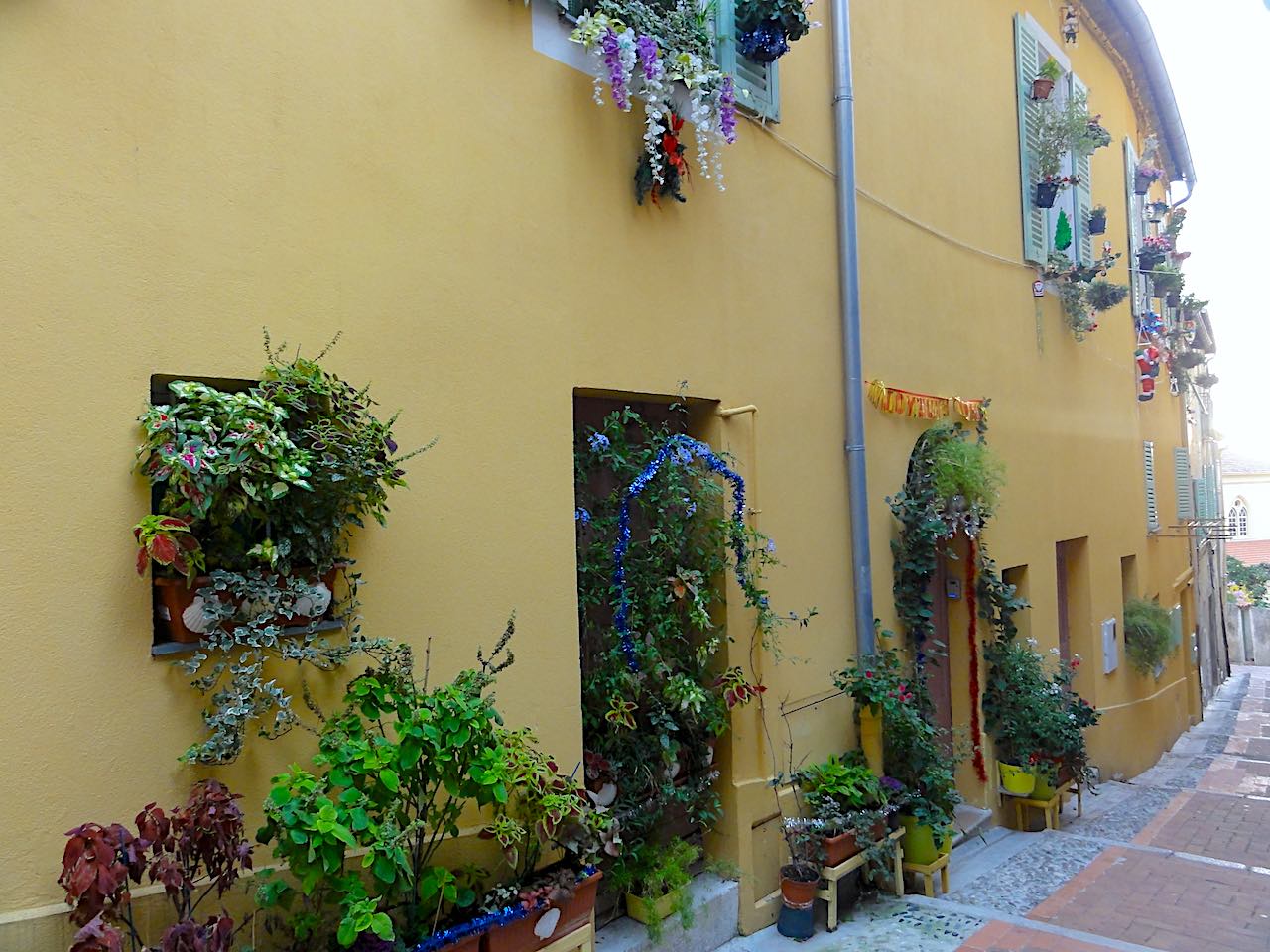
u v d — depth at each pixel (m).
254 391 2.72
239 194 2.82
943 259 7.05
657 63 4.00
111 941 2.06
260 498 2.56
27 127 2.41
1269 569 34.12
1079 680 9.74
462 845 3.30
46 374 2.42
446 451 3.35
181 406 2.59
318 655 2.81
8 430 2.35
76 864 2.15
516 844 3.17
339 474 2.74
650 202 4.31
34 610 2.38
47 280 2.43
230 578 2.60
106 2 2.57
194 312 2.71
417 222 3.30
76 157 2.50
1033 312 8.63
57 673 2.40
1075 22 9.92
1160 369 13.68
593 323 3.98
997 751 7.45
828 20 5.80
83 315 2.49
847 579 5.66
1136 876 5.97
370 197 3.16
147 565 2.49
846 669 5.56
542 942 3.18
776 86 5.20
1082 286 9.51
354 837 2.62
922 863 5.44
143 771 2.54
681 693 4.13
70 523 2.44
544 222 3.78
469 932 2.93
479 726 2.83
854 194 5.78
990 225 7.86
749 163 5.00
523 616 3.59
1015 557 7.89
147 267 2.62
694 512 4.38
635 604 4.24
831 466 5.59
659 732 4.22
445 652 3.30
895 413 6.30
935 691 7.48
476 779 2.82
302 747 2.90
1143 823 8.10
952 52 7.37
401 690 2.91
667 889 4.20
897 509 6.16
